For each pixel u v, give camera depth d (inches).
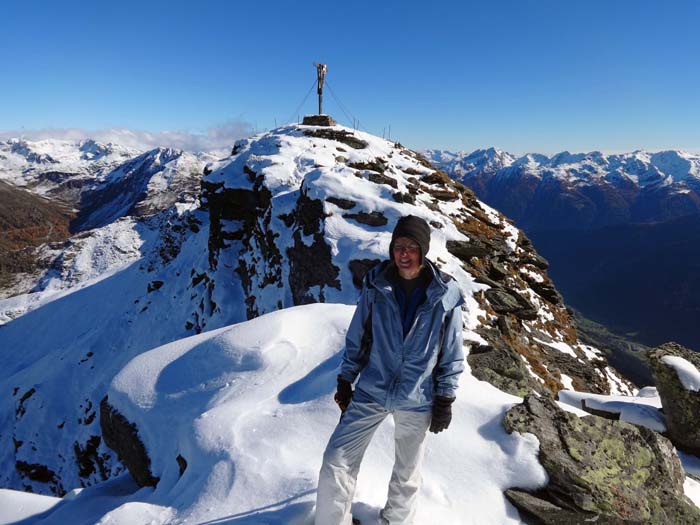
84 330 1974.7
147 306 1358.3
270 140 886.4
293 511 114.6
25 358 2066.9
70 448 1029.8
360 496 122.4
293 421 155.9
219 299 790.5
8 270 5580.7
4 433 1250.6
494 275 481.7
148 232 4441.4
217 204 872.9
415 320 96.4
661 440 161.5
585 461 141.7
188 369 202.8
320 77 983.0
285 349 200.4
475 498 129.8
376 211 474.6
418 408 101.7
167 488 157.2
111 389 209.0
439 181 682.2
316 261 466.6
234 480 130.4
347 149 824.3
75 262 4067.4
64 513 157.3
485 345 248.2
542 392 249.3
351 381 108.9
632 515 132.6
